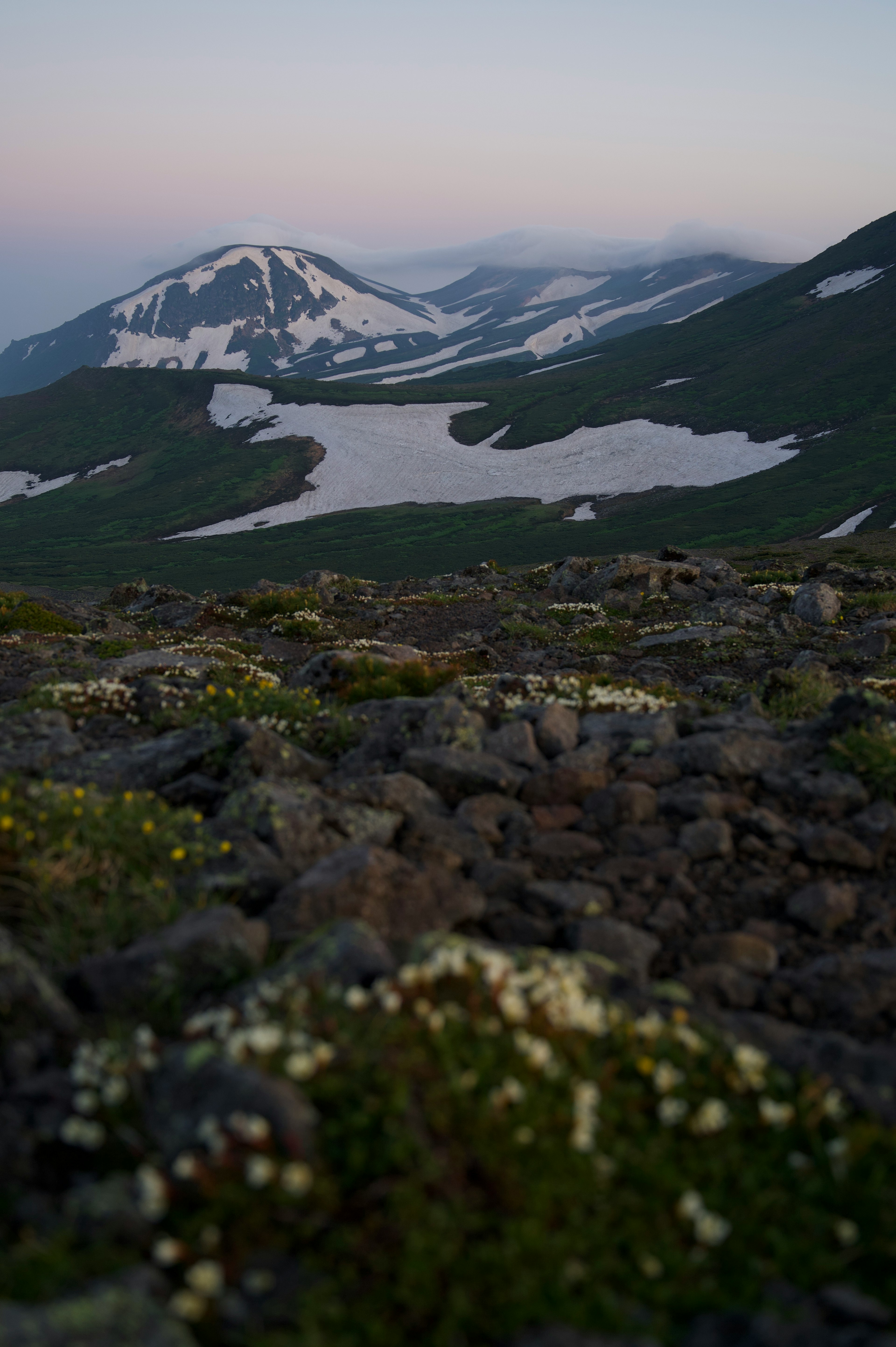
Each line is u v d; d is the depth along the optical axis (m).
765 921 5.84
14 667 16.23
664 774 7.75
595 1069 3.63
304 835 6.20
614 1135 3.39
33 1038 4.02
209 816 7.17
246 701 10.15
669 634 22.70
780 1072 4.02
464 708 8.99
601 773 7.72
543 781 7.59
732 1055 4.06
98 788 7.32
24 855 5.46
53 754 8.09
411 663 12.60
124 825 6.03
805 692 12.02
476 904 5.63
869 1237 3.17
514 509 185.38
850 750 7.83
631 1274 2.93
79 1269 2.91
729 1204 3.23
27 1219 3.16
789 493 170.00
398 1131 3.10
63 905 5.22
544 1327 2.69
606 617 28.53
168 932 4.78
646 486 194.00
